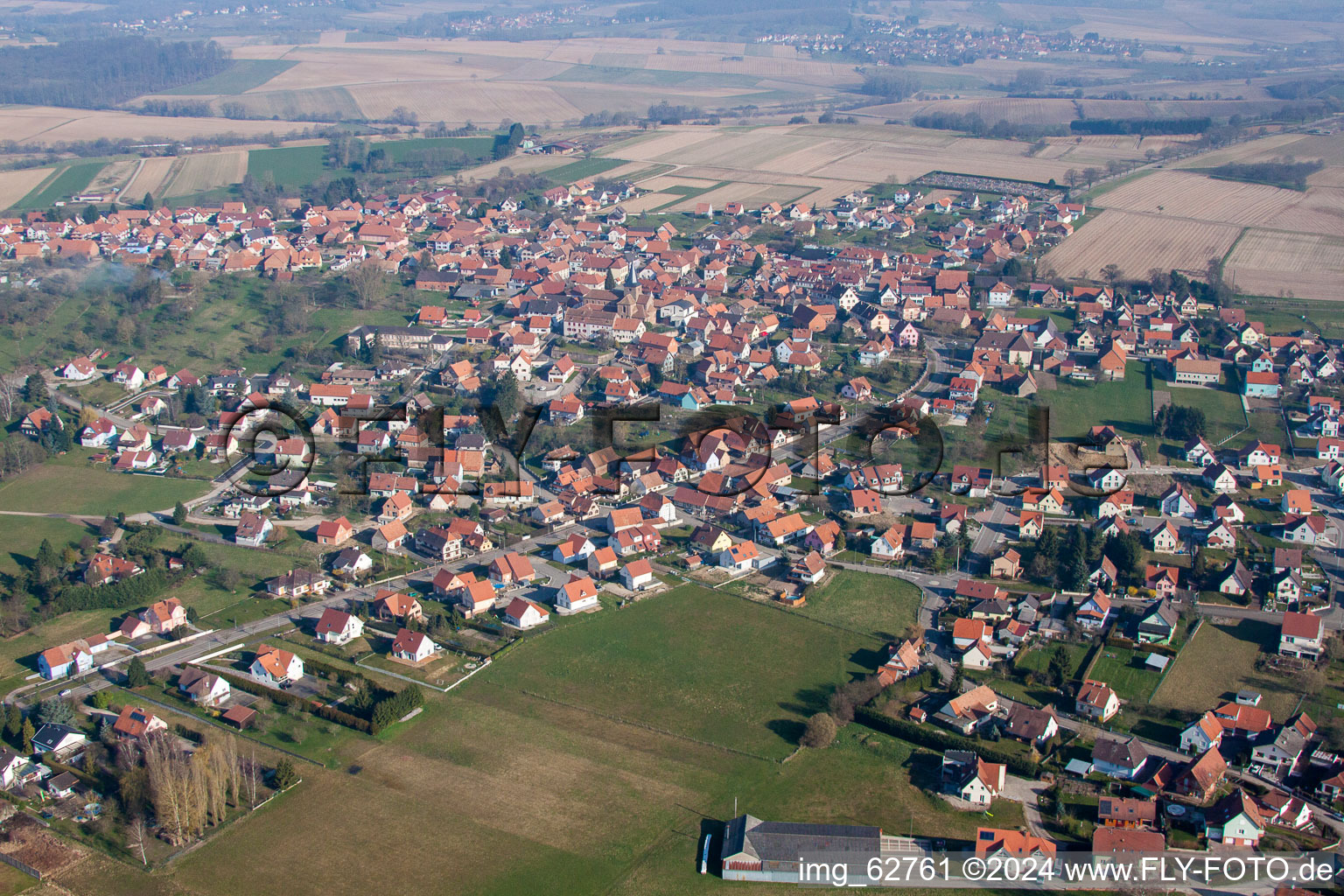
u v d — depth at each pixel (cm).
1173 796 15238
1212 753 15675
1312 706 17275
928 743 16488
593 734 16788
